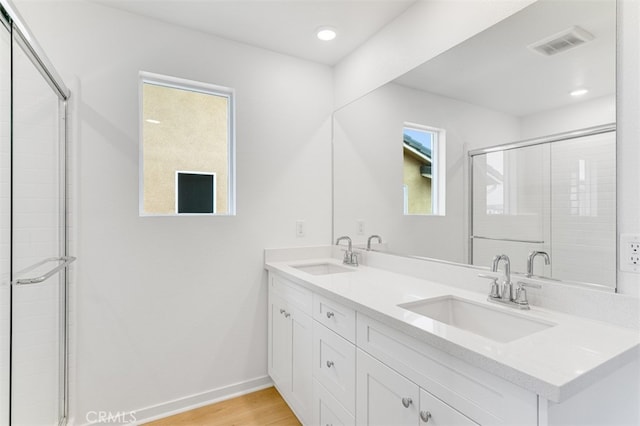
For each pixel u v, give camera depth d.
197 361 2.12
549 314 1.20
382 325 1.26
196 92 2.25
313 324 1.76
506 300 1.32
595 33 1.14
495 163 1.46
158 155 2.12
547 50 1.27
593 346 0.93
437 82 1.74
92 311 1.83
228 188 2.34
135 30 1.96
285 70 2.46
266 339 2.37
